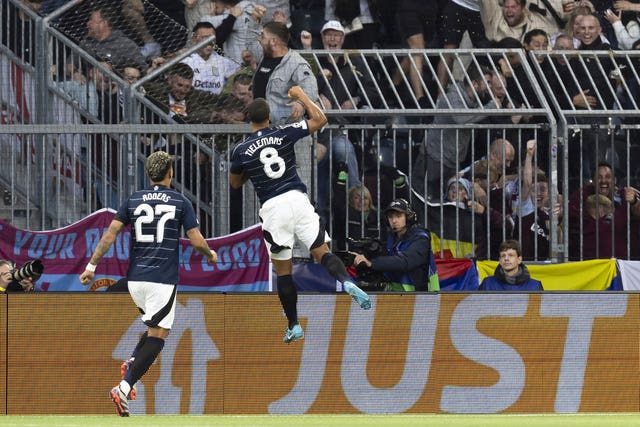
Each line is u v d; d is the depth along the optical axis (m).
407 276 32.56
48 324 30.48
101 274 35.84
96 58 40.94
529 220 40.44
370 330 31.03
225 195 37.41
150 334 26.72
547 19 47.38
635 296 31.48
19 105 40.19
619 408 31.34
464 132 41.88
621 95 45.97
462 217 40.16
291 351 30.95
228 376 30.81
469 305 31.19
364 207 39.56
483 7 46.97
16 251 35.62
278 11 46.41
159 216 26.55
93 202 38.69
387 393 31.03
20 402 30.34
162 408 30.61
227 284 36.03
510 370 31.14
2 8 40.03
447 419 27.80
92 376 30.52
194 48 39.56
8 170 39.03
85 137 39.12
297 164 36.62
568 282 37.12
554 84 45.38
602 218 40.38
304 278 36.38
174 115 40.94
